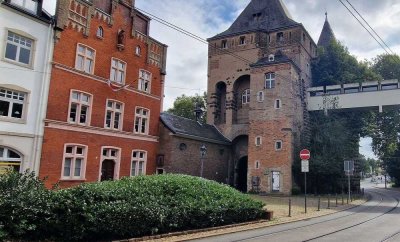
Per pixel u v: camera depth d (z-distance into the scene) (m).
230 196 16.06
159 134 33.00
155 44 32.56
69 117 23.77
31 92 21.47
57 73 22.94
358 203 29.23
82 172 24.59
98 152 25.91
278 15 49.03
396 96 39.53
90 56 25.56
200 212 13.54
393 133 56.19
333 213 21.27
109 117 27.41
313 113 44.50
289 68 39.50
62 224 10.06
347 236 12.82
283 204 26.11
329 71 48.56
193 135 35.69
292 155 38.16
